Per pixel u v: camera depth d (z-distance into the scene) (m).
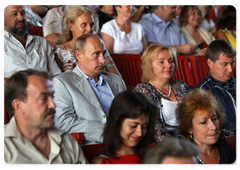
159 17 3.24
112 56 2.57
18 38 2.22
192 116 1.49
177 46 3.17
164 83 1.98
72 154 1.30
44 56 2.26
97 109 1.80
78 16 2.34
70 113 1.75
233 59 2.24
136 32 2.93
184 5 3.46
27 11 2.87
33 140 1.23
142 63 2.03
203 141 1.48
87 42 1.87
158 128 1.73
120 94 1.35
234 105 2.18
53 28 2.77
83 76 1.86
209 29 3.88
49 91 1.21
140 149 1.40
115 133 1.33
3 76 2.10
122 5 2.81
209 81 2.26
